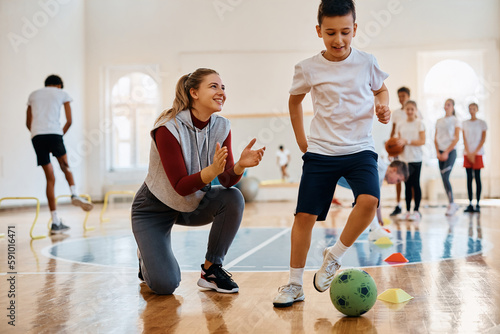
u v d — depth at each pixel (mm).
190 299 2219
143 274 2334
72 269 3047
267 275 2783
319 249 3660
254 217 6797
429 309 1951
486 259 3082
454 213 6395
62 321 1874
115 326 1801
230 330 1729
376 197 1995
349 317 1873
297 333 1680
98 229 5484
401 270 2799
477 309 1932
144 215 2328
